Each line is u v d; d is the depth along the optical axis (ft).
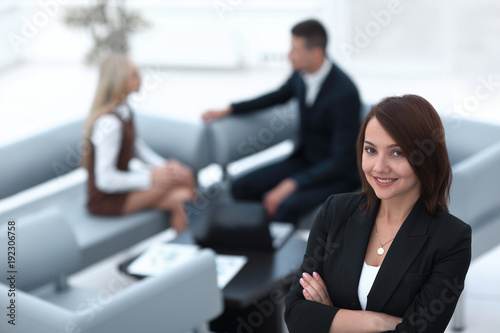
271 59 24.88
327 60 14.01
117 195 13.43
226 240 11.69
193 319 9.34
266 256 11.43
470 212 11.25
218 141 14.56
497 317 11.89
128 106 13.64
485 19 22.56
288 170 14.61
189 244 12.03
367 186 6.66
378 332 6.35
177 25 24.97
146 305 8.72
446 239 6.25
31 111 22.72
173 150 14.74
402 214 6.48
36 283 10.59
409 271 6.32
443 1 22.45
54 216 10.86
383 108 6.16
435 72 23.25
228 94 23.09
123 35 21.33
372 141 6.18
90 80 25.43
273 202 13.53
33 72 26.58
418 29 22.99
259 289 10.50
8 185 13.56
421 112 6.09
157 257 11.67
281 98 15.11
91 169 13.41
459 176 11.08
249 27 24.53
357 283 6.58
